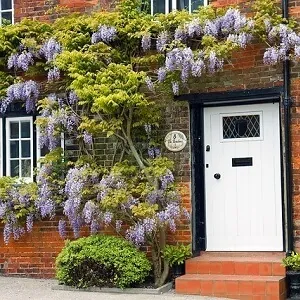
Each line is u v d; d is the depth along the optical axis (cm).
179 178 1030
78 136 1038
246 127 1031
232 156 1035
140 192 970
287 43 941
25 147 1137
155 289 936
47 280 1077
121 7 1062
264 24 953
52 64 1081
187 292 922
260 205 1015
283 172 979
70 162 1045
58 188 1057
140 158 1023
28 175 1131
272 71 977
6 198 1086
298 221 951
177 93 999
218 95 1008
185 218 1017
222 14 991
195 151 1041
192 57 969
